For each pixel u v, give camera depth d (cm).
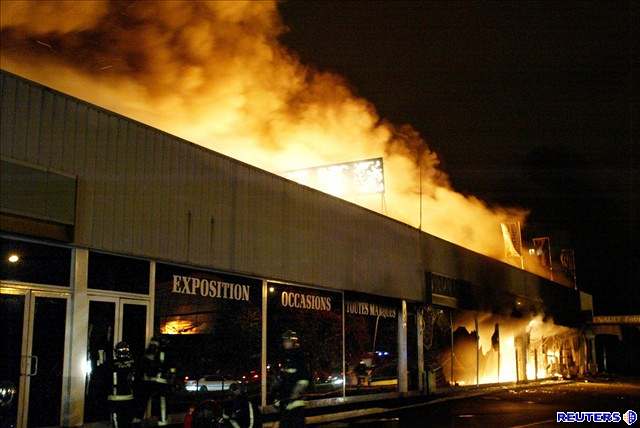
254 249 1666
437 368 2709
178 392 1395
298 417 898
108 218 1259
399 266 2461
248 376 1609
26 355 1102
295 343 926
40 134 1139
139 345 1317
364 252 2223
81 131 1218
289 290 1825
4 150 1077
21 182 1095
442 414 1748
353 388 2089
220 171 1573
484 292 3322
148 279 1356
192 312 1466
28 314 1119
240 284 1630
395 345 2408
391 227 2439
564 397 2428
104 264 1266
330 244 2025
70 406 1151
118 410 1137
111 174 1273
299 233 1869
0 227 1060
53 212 1144
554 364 4581
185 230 1448
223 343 1544
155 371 1214
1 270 1086
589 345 5731
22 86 1116
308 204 1928
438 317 2789
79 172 1207
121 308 1288
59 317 1171
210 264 1511
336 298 2055
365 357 2186
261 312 1691
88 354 1210
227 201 1588
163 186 1398
